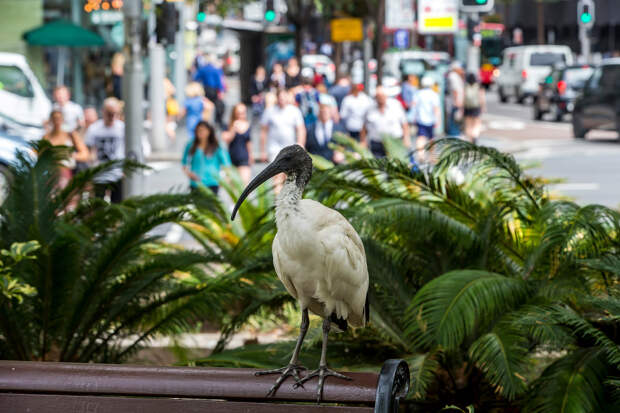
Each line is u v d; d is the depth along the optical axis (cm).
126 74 1620
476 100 3180
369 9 2956
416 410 838
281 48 5684
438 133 3281
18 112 2148
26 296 826
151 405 474
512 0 6016
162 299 859
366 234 802
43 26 2878
